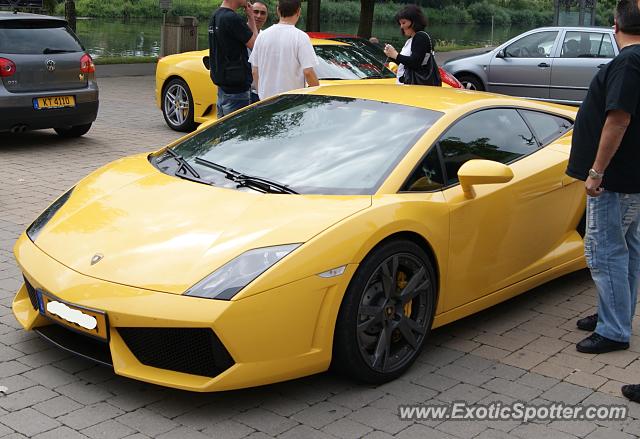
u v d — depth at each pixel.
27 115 8.87
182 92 10.70
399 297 3.88
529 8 62.56
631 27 3.91
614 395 3.85
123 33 35.03
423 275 4.00
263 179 4.06
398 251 3.81
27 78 8.85
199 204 3.89
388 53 8.22
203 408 3.55
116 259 3.59
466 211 4.21
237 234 3.59
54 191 7.29
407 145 4.20
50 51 9.07
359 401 3.68
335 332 3.63
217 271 3.40
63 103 9.17
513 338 4.50
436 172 4.20
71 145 9.52
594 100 4.06
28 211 6.59
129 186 4.23
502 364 4.14
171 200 3.97
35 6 17.16
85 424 3.37
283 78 6.91
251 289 3.34
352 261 3.58
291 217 3.68
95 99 9.52
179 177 4.26
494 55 14.16
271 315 3.38
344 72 9.13
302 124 4.54
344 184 3.98
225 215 3.75
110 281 3.48
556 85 13.56
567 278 5.59
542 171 4.75
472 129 4.54
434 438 3.39
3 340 4.15
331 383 3.84
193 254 3.52
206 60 10.29
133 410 3.50
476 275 4.39
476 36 44.66
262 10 8.18
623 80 3.86
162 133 10.62
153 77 17.27
